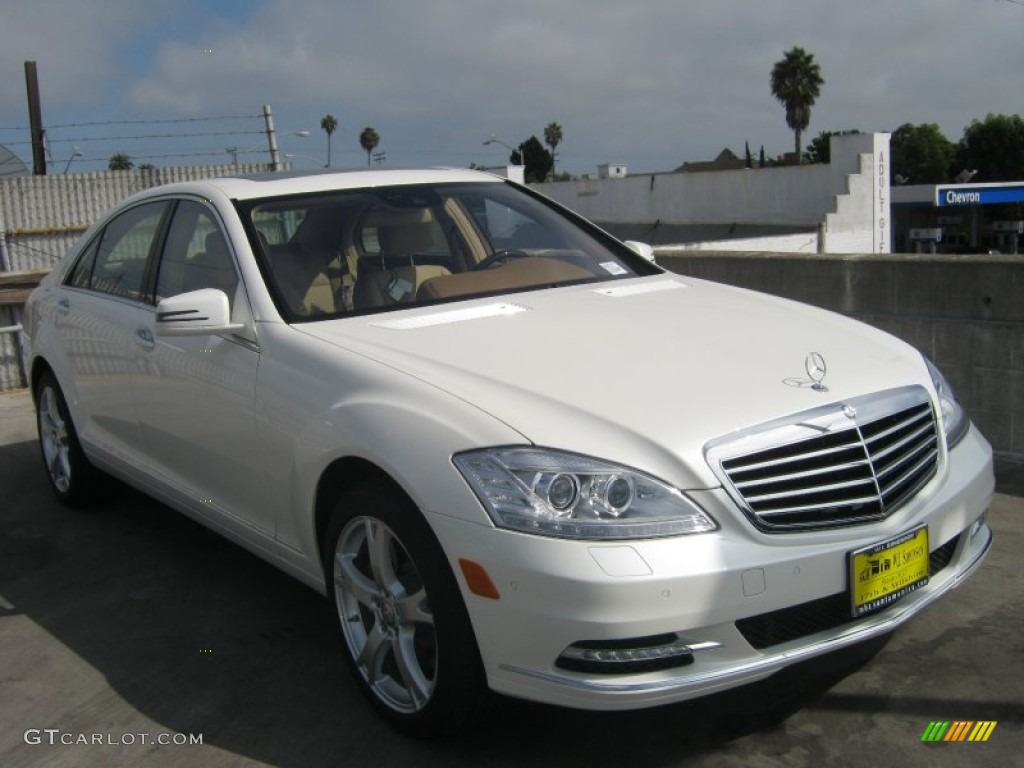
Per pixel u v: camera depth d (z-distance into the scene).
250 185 4.55
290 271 4.10
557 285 4.40
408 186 4.71
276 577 4.77
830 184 32.06
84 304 5.25
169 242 4.71
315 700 3.66
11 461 6.78
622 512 2.85
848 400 3.21
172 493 4.61
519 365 3.34
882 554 3.09
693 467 2.91
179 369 4.29
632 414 3.03
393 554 3.31
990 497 3.62
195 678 3.86
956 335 5.87
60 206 16.97
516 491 2.89
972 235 47.84
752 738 3.29
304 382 3.61
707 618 2.83
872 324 6.26
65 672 3.96
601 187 37.25
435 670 3.14
